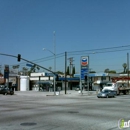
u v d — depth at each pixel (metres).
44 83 83.56
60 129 10.56
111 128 10.82
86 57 58.25
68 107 21.22
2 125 11.62
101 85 83.88
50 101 30.47
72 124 11.88
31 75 96.56
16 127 11.07
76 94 55.47
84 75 58.28
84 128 10.79
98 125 11.58
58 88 75.00
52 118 13.98
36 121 12.87
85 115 15.36
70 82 96.44
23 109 19.52
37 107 21.33
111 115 15.39
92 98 38.91
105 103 26.59
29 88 95.19
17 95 51.69
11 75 87.62
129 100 32.91
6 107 21.55
